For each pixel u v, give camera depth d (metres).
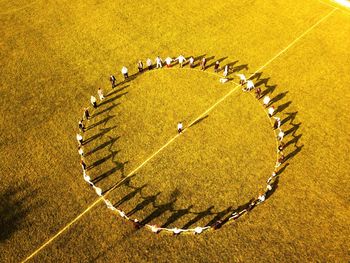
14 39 36.53
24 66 33.66
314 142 27.78
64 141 27.89
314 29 37.69
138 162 26.64
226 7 40.44
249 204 24.28
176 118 29.44
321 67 33.62
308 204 24.31
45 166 26.34
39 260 21.91
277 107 30.20
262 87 31.77
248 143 27.73
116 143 27.81
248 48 35.44
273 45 35.78
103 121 29.28
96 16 39.28
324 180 25.53
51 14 39.59
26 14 39.62
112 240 22.72
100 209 24.11
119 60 34.25
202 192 24.94
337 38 36.69
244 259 21.95
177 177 25.75
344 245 22.53
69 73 33.00
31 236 22.88
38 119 29.33
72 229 23.20
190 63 33.09
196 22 38.44
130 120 29.34
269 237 22.84
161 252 22.22
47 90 31.52
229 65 33.69
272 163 26.53
